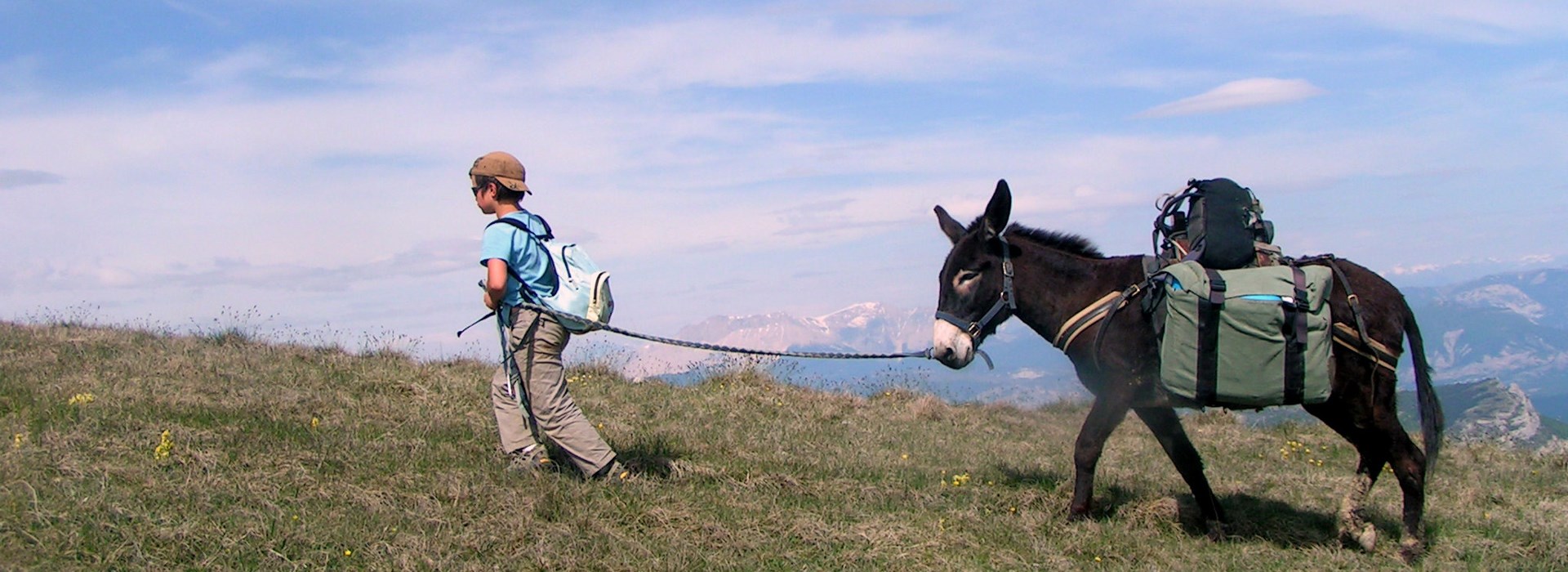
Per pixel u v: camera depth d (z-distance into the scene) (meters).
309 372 9.99
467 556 5.54
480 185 6.83
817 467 7.97
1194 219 6.49
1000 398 12.77
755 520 6.40
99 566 4.91
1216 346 6.07
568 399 6.89
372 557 5.38
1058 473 8.51
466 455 7.32
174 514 5.57
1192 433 11.45
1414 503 6.46
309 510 5.95
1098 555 6.32
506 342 6.80
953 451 9.44
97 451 6.48
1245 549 6.62
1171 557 6.36
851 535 6.23
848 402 12.06
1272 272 6.10
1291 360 5.99
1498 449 11.01
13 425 6.91
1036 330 7.09
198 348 10.98
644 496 6.63
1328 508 7.92
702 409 10.47
